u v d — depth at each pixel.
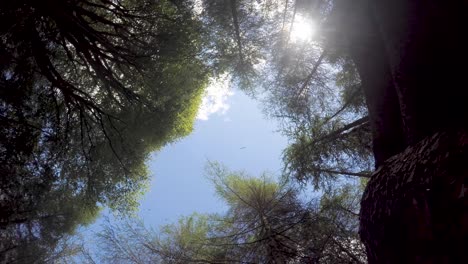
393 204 1.79
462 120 1.54
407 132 1.93
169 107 8.99
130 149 9.35
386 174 1.98
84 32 7.04
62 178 9.12
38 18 6.68
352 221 6.88
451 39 1.71
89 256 6.93
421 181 1.59
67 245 10.22
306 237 6.31
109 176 9.55
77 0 7.02
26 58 6.73
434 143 1.63
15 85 6.51
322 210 6.69
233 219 7.23
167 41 7.52
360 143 7.01
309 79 7.52
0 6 5.77
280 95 7.91
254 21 7.15
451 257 1.35
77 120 8.99
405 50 1.95
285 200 7.04
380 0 2.26
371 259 1.98
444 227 1.40
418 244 1.54
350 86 7.24
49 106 7.80
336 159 7.36
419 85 1.82
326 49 6.21
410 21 1.96
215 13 7.05
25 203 7.96
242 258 6.36
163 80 8.30
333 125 7.43
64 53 8.31
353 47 2.99
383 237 1.84
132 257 6.80
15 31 6.36
